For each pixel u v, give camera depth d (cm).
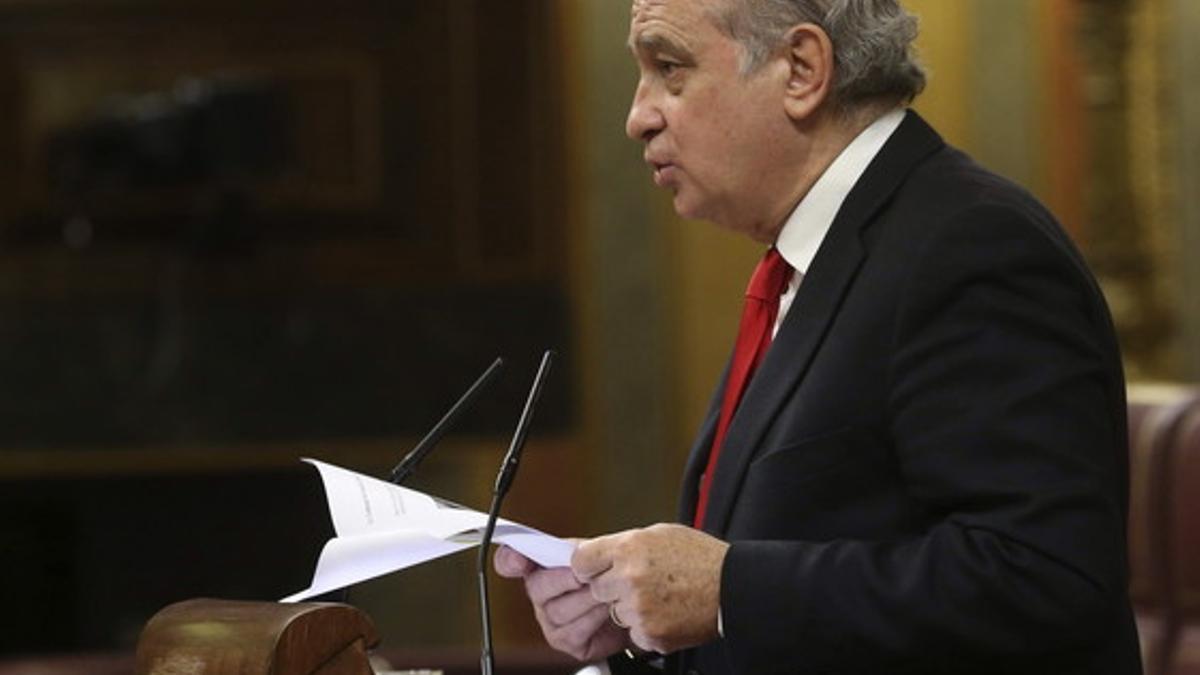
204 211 2330
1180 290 2244
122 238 2350
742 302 2295
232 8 2320
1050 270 719
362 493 765
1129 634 759
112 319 2350
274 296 2350
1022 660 704
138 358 2355
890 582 703
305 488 2433
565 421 2320
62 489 2428
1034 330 712
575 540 754
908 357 723
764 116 780
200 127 2317
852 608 703
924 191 762
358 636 679
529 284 2331
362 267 2352
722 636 727
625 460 2309
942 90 2222
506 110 2330
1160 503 1178
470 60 2328
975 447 702
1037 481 695
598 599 732
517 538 739
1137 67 2234
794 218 795
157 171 2328
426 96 2338
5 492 2422
